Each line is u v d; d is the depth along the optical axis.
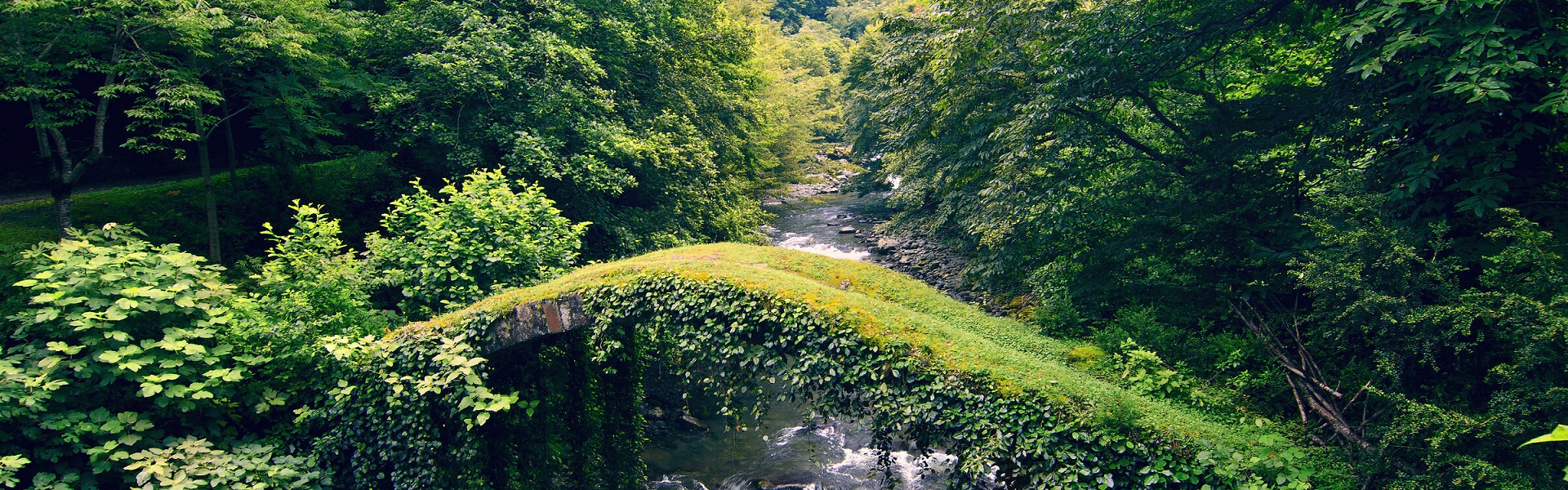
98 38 9.73
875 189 32.56
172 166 15.42
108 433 6.69
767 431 12.14
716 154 21.48
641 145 15.35
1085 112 11.72
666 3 20.14
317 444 7.91
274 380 8.12
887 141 23.11
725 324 7.90
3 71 9.30
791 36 67.31
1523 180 7.16
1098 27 10.63
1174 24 10.35
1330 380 8.19
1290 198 10.14
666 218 17.59
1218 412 7.44
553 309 8.48
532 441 9.27
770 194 33.38
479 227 10.49
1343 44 8.21
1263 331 9.04
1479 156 7.00
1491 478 5.16
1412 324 6.34
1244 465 5.76
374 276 10.07
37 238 10.39
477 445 8.36
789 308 7.52
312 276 9.38
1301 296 9.42
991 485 8.35
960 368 6.84
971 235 17.70
